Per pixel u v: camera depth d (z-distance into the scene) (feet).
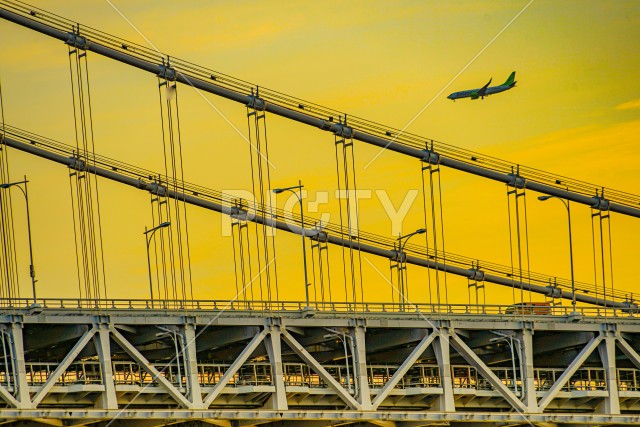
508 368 549.54
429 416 526.16
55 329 476.54
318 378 544.62
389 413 518.37
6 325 457.68
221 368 531.50
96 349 474.90
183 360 490.49
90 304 486.38
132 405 485.15
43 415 454.40
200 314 492.13
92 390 465.88
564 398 567.18
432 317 533.96
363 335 519.60
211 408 502.38
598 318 566.36
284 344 524.11
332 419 506.89
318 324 513.04
